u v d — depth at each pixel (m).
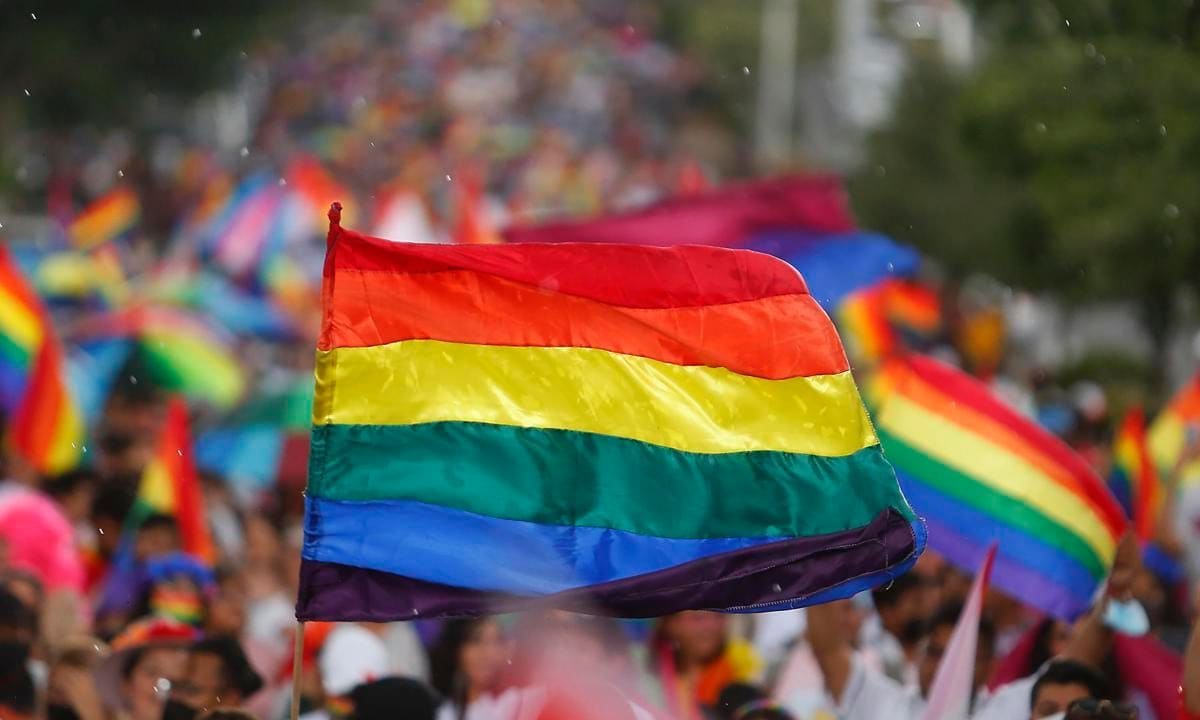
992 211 90.06
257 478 42.03
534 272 18.72
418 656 27.55
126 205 81.69
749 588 18.55
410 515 18.02
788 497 18.80
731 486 18.72
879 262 36.56
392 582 17.86
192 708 22.08
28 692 23.62
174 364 52.03
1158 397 75.00
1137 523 32.62
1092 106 62.41
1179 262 63.41
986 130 65.94
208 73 190.50
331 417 18.05
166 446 30.09
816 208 36.47
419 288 18.50
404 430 18.16
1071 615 23.92
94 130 185.62
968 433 24.31
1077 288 74.06
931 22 106.88
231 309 66.81
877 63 135.25
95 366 51.94
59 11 175.12
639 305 18.94
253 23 193.38
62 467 38.34
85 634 28.31
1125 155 62.47
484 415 18.39
